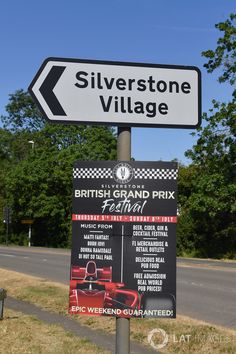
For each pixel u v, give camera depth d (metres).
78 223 3.49
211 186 29.34
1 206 53.09
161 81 3.66
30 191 48.38
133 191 3.48
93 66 3.61
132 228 3.48
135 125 3.62
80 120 3.59
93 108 3.60
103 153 48.66
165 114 3.65
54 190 48.41
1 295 8.73
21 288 13.37
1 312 8.79
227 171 29.19
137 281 3.48
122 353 3.48
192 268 22.14
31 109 69.50
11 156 65.88
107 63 3.62
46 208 47.28
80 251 3.49
